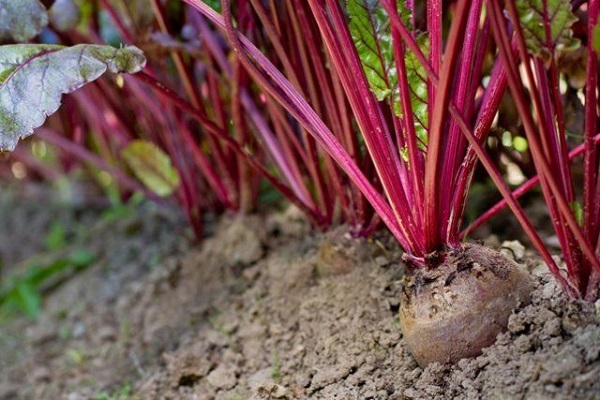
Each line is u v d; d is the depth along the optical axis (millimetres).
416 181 788
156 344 1017
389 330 859
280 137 957
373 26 793
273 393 852
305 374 870
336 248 922
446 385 792
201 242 1120
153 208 1280
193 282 1068
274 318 944
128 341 1052
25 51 804
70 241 1413
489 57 932
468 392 774
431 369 796
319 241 979
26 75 796
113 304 1136
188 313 1033
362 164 894
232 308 991
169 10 1005
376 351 853
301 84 902
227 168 1056
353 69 789
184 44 958
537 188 1000
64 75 794
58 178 1499
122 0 995
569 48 758
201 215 1145
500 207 855
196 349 949
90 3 1078
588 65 760
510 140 973
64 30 1022
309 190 974
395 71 796
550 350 761
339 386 841
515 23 722
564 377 739
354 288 903
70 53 801
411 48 741
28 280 1238
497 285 783
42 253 1416
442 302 784
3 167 1592
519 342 774
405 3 796
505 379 765
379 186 900
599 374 731
